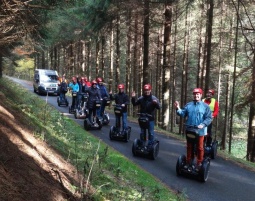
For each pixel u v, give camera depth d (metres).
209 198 6.77
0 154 3.83
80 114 15.56
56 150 6.39
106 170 6.93
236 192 7.30
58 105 20.22
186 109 7.64
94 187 5.21
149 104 9.26
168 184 7.42
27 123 7.51
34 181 3.73
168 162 9.36
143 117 9.23
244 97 12.02
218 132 28.31
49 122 10.40
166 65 17.36
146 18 17.78
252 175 8.87
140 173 7.79
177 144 12.19
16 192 3.19
